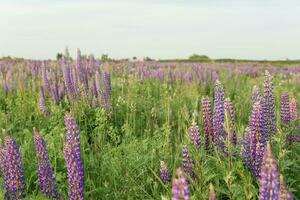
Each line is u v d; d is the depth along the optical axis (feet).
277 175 11.32
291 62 179.01
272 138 19.25
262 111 18.39
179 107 32.86
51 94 35.70
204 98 20.54
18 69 55.57
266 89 19.93
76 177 15.76
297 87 59.62
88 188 19.85
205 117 20.45
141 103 35.40
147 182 19.20
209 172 17.38
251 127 18.17
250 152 18.11
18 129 29.60
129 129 27.07
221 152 19.26
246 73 82.64
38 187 19.86
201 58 185.26
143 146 23.31
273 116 19.81
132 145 23.49
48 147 22.36
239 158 18.76
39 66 53.83
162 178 19.12
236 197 15.46
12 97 39.37
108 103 32.32
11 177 16.63
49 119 30.09
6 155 16.63
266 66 112.47
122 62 66.13
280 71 93.15
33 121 31.14
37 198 16.88
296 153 20.31
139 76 52.54
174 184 10.12
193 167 16.84
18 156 16.69
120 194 19.12
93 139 26.13
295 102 22.49
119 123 31.37
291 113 22.34
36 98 37.17
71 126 15.72
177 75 53.01
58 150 21.99
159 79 52.24
